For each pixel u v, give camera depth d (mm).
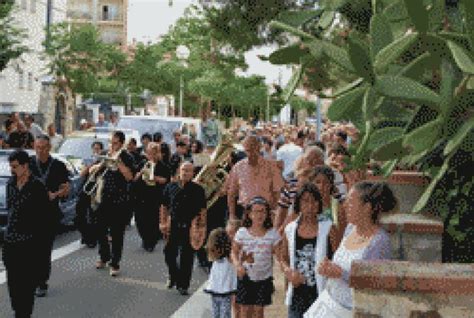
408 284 3990
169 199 11969
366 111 2914
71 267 13938
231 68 26141
